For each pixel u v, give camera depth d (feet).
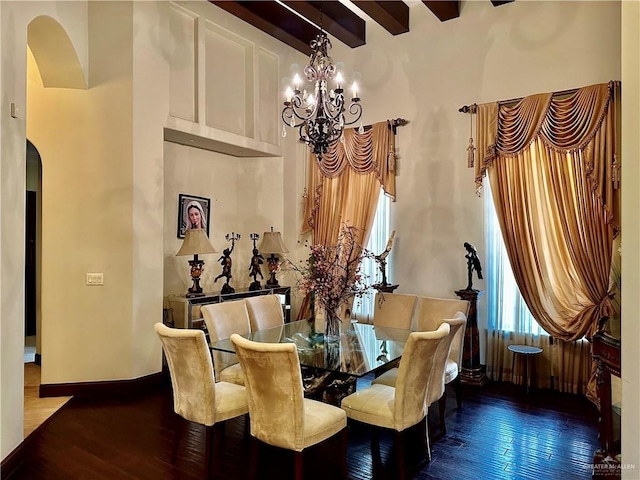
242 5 16.10
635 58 4.97
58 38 12.63
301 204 20.66
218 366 12.72
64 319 13.78
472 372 14.98
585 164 13.80
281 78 20.48
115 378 14.11
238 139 18.22
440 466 9.69
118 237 14.14
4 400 9.25
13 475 9.23
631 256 4.98
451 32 16.84
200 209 18.66
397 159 17.94
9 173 9.52
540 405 13.25
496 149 15.43
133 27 14.35
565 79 14.61
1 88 9.19
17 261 9.87
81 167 13.89
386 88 18.30
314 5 16.29
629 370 4.99
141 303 14.42
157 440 10.87
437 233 16.98
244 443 10.86
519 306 15.24
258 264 19.16
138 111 14.42
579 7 14.43
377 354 10.64
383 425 9.07
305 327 13.41
